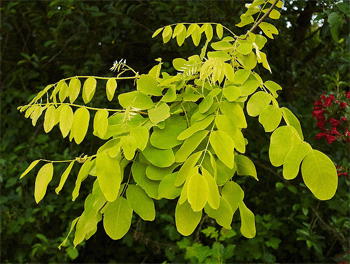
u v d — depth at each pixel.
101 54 1.32
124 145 0.34
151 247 1.25
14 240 1.25
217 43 0.47
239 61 0.43
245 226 0.38
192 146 0.34
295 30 1.31
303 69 1.30
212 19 1.08
